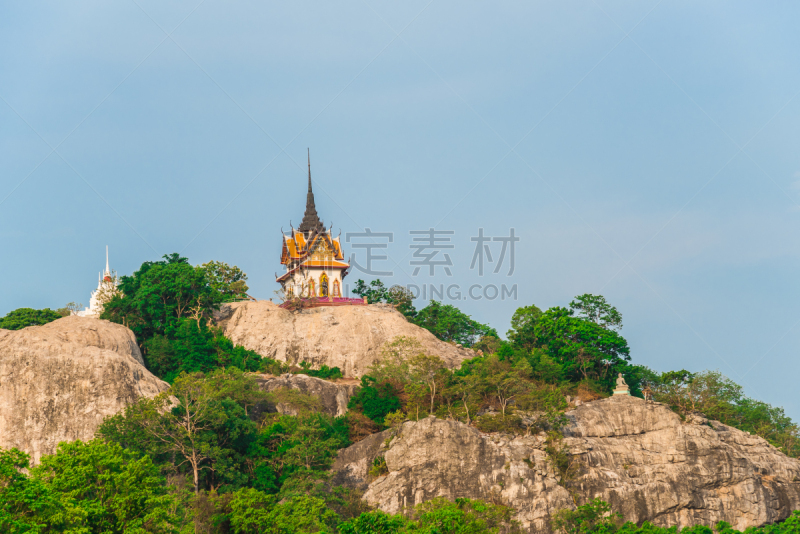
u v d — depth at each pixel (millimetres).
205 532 85188
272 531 83500
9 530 60719
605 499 118312
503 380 128625
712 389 142875
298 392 130875
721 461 126562
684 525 119812
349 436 125000
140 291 144750
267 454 110625
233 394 121875
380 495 111750
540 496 113500
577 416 131500
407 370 136250
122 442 102500
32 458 110062
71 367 117750
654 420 131250
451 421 118938
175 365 137625
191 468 105625
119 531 71812
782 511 126750
